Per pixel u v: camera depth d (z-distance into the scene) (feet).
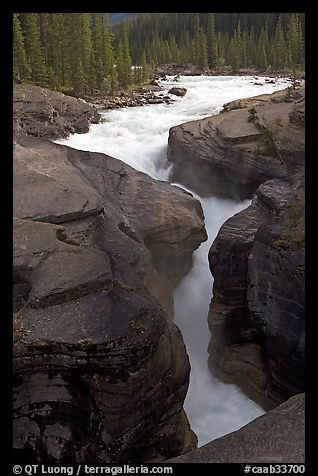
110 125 128.36
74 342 43.11
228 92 183.32
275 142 84.74
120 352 43.57
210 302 75.61
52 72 163.73
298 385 58.65
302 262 56.59
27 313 46.42
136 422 45.78
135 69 228.63
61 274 49.52
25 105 121.08
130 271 55.88
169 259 76.02
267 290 62.08
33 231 55.01
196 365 70.85
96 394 44.24
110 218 67.05
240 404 65.05
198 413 63.41
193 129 103.24
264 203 70.38
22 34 161.07
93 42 188.14
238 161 88.79
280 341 60.64
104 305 47.78
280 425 40.01
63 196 64.69
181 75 260.42
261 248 63.00
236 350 67.46
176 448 50.14
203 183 99.40
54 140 114.73
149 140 117.60
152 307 49.32
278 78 232.94
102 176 79.77
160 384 48.16
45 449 44.45
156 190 81.56
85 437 44.78
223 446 38.34
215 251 68.44
